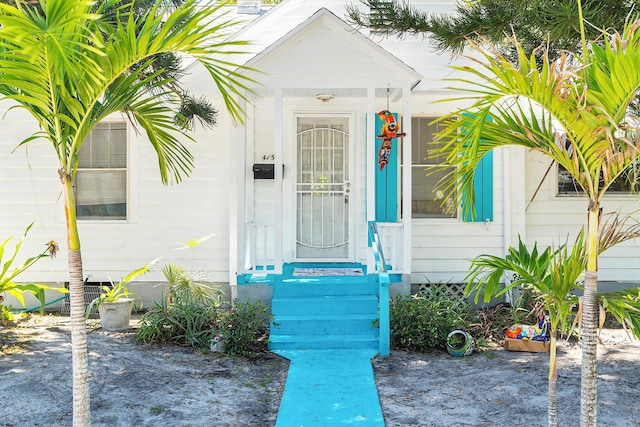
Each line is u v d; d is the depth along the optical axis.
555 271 3.64
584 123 3.13
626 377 6.11
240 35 9.23
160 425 4.92
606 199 9.41
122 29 3.21
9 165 9.32
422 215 9.45
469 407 5.35
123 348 7.05
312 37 8.07
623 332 8.01
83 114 3.50
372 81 8.12
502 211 9.39
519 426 4.89
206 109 7.54
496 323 8.05
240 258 8.16
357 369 6.45
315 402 5.46
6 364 6.23
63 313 9.20
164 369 6.35
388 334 7.01
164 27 3.27
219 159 9.38
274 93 8.41
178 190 9.39
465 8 6.50
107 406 5.24
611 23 4.88
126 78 3.66
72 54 3.07
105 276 9.34
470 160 3.64
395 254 8.98
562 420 4.99
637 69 2.86
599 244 3.58
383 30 6.20
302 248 9.67
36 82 3.25
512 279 8.75
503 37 5.98
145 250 9.37
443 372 6.39
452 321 7.17
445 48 6.12
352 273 8.75
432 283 9.32
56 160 9.34
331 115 9.58
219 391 5.77
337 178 9.67
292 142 9.55
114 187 9.44
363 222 9.59
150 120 4.79
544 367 6.46
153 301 8.82
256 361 6.83
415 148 9.49
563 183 9.46
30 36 2.81
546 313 7.56
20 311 8.93
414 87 8.80
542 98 3.17
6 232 9.31
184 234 9.38
